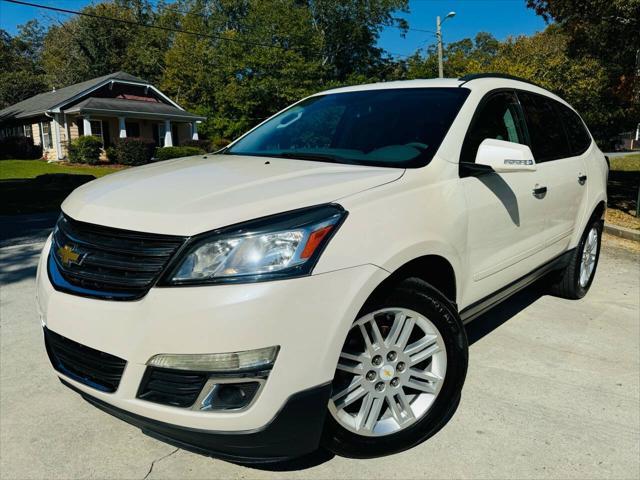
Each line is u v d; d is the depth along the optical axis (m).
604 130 40.84
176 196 2.28
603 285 5.42
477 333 4.11
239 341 1.94
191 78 41.66
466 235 2.82
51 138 28.66
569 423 2.88
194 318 1.94
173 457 2.55
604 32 10.12
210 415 1.99
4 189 14.27
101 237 2.19
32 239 7.32
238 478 2.40
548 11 10.46
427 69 41.16
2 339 3.85
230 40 36.09
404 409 2.53
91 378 2.21
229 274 1.97
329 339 2.09
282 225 2.05
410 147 2.89
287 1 37.59
